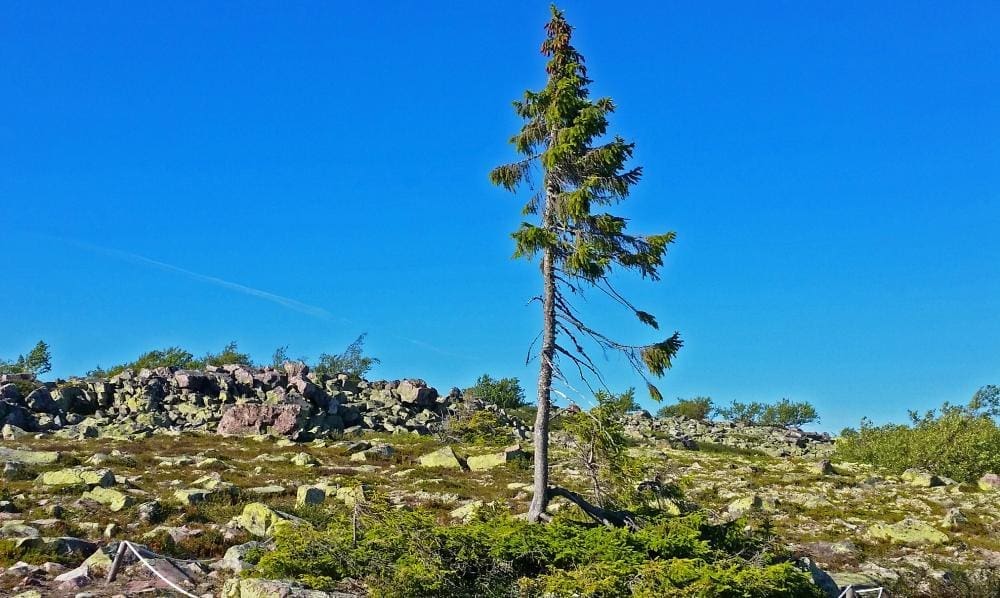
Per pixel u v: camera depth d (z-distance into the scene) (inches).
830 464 1744.6
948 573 858.1
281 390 2090.3
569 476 1354.6
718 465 1775.3
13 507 903.7
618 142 626.8
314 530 580.1
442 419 2244.1
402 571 514.3
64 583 629.0
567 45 657.0
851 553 945.5
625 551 546.6
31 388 2050.9
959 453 1850.4
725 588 493.7
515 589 522.9
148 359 2760.8
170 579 647.1
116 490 997.2
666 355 620.4
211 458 1409.9
